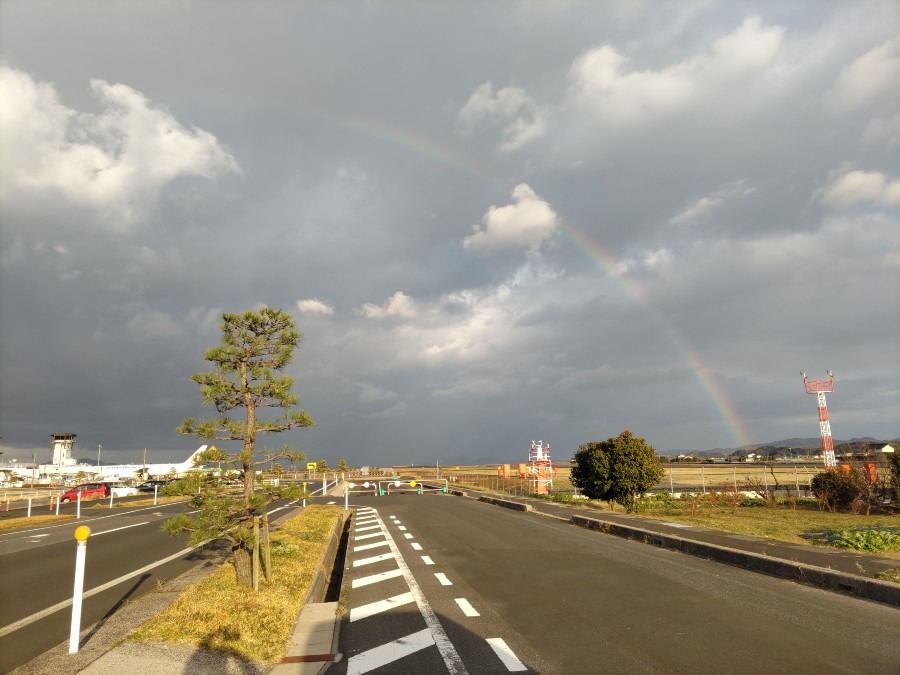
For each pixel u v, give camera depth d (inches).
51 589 435.2
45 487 3154.5
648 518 824.3
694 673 236.1
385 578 466.3
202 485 389.4
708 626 300.5
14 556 607.8
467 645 283.9
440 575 471.2
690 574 444.5
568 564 503.8
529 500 1311.5
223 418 396.2
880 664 239.8
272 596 373.4
